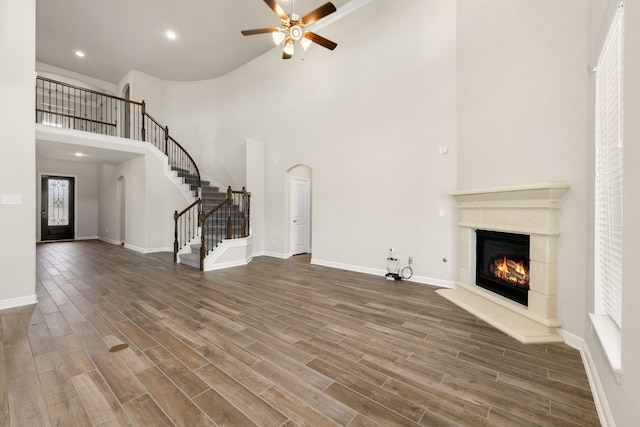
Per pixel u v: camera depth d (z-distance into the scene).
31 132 3.22
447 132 3.83
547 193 2.37
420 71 4.08
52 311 2.96
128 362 2.00
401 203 4.32
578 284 2.21
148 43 6.25
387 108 4.45
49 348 2.19
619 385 1.27
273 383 1.78
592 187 1.99
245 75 6.88
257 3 4.99
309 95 5.55
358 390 1.72
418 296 3.53
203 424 1.44
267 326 2.63
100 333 2.45
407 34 4.21
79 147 5.77
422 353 2.16
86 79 7.84
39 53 6.73
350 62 4.91
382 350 2.20
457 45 3.68
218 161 7.43
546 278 2.44
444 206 3.90
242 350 2.18
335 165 5.14
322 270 4.95
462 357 2.11
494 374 1.89
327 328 2.59
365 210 4.75
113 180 8.36
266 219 6.45
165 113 7.93
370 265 4.70
